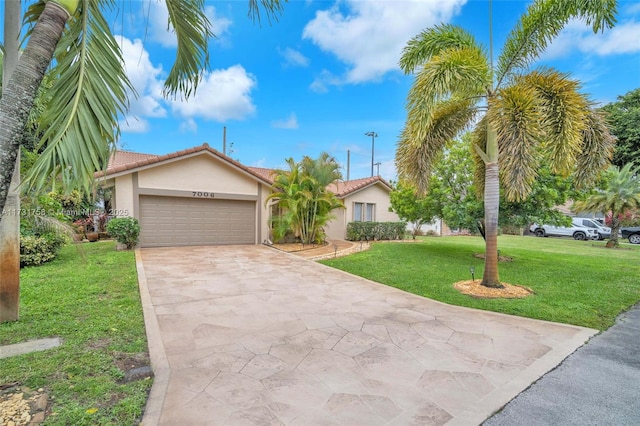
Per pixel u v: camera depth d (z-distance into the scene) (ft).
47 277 22.29
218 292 20.51
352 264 31.27
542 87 19.15
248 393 9.45
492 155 22.36
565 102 18.37
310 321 15.69
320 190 44.80
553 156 18.97
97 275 23.26
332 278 25.30
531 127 17.94
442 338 13.89
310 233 45.42
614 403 9.29
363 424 8.19
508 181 18.57
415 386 10.05
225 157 43.47
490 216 22.53
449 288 22.56
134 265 27.68
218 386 9.78
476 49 20.81
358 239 53.47
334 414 8.57
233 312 16.76
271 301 18.85
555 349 12.90
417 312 17.34
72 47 8.75
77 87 8.53
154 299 18.56
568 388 10.07
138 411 8.38
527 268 30.32
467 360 11.87
